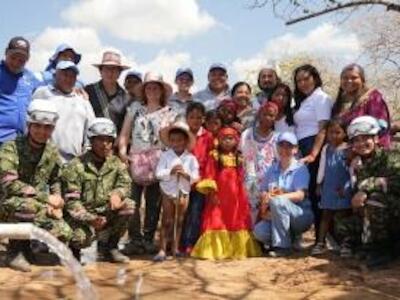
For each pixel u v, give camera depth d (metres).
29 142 5.09
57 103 5.57
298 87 5.98
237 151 6.01
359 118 5.19
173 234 5.69
